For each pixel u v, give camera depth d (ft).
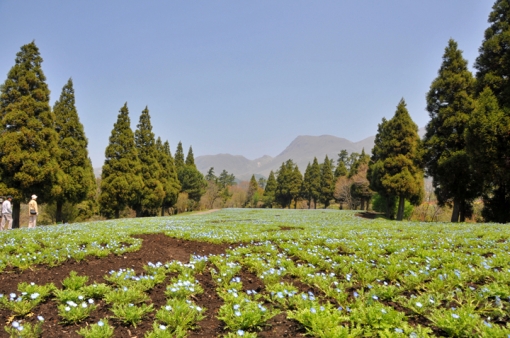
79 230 41.52
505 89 62.69
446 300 15.85
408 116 95.04
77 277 17.66
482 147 58.29
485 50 68.69
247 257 25.86
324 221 67.97
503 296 15.29
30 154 72.08
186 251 29.35
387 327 12.29
